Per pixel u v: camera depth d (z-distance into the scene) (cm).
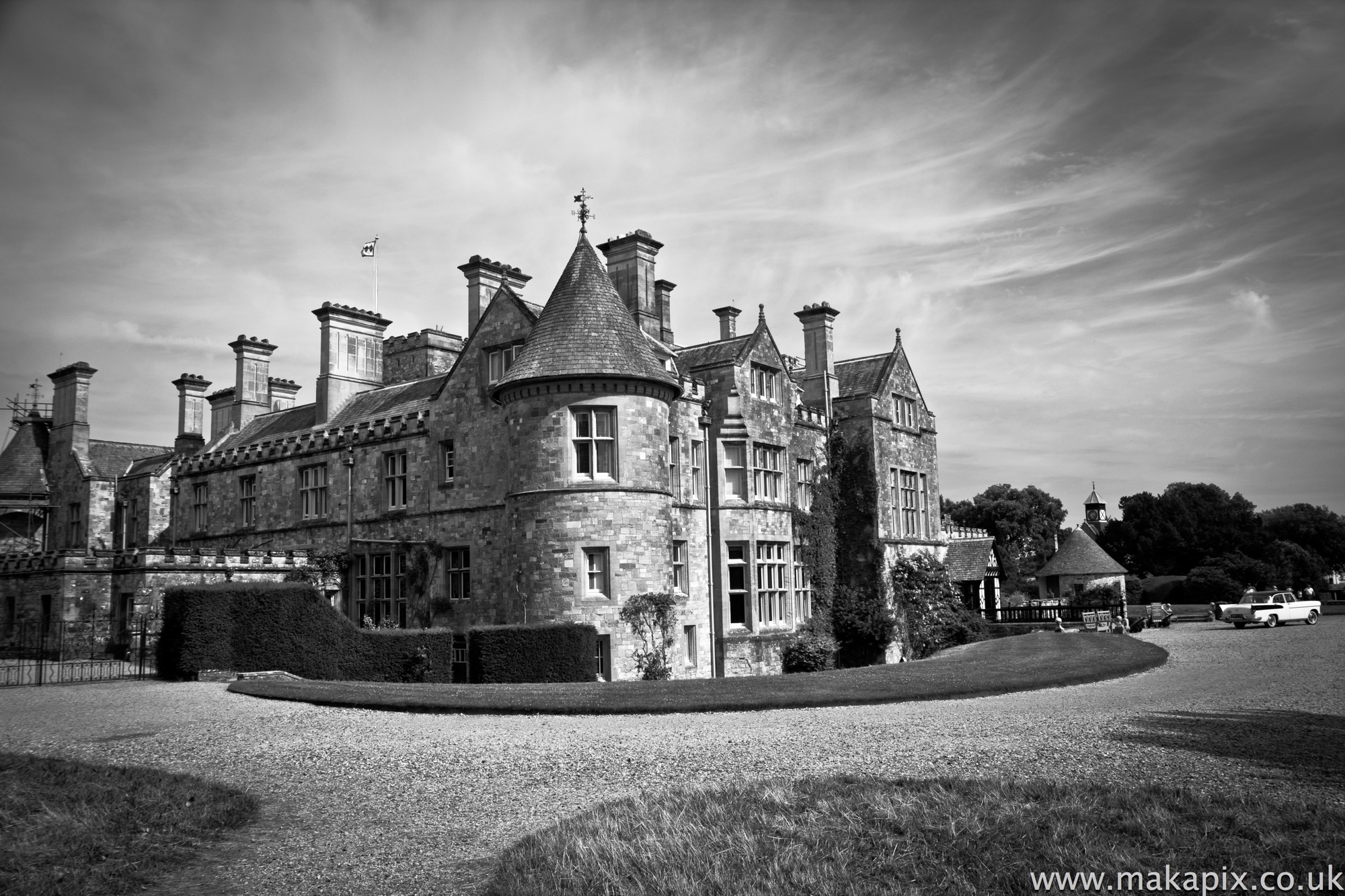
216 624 2619
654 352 3478
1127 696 1939
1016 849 870
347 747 1516
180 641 2612
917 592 4175
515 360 3053
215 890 874
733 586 3619
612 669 2819
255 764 1408
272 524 4078
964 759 1276
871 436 4128
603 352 2934
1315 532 9894
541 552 2889
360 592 3688
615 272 3628
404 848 980
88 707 2042
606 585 2867
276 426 4462
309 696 2048
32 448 4959
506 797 1171
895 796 1038
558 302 3056
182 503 4544
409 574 3500
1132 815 951
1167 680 2239
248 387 4828
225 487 4331
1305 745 1334
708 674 3441
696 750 1405
